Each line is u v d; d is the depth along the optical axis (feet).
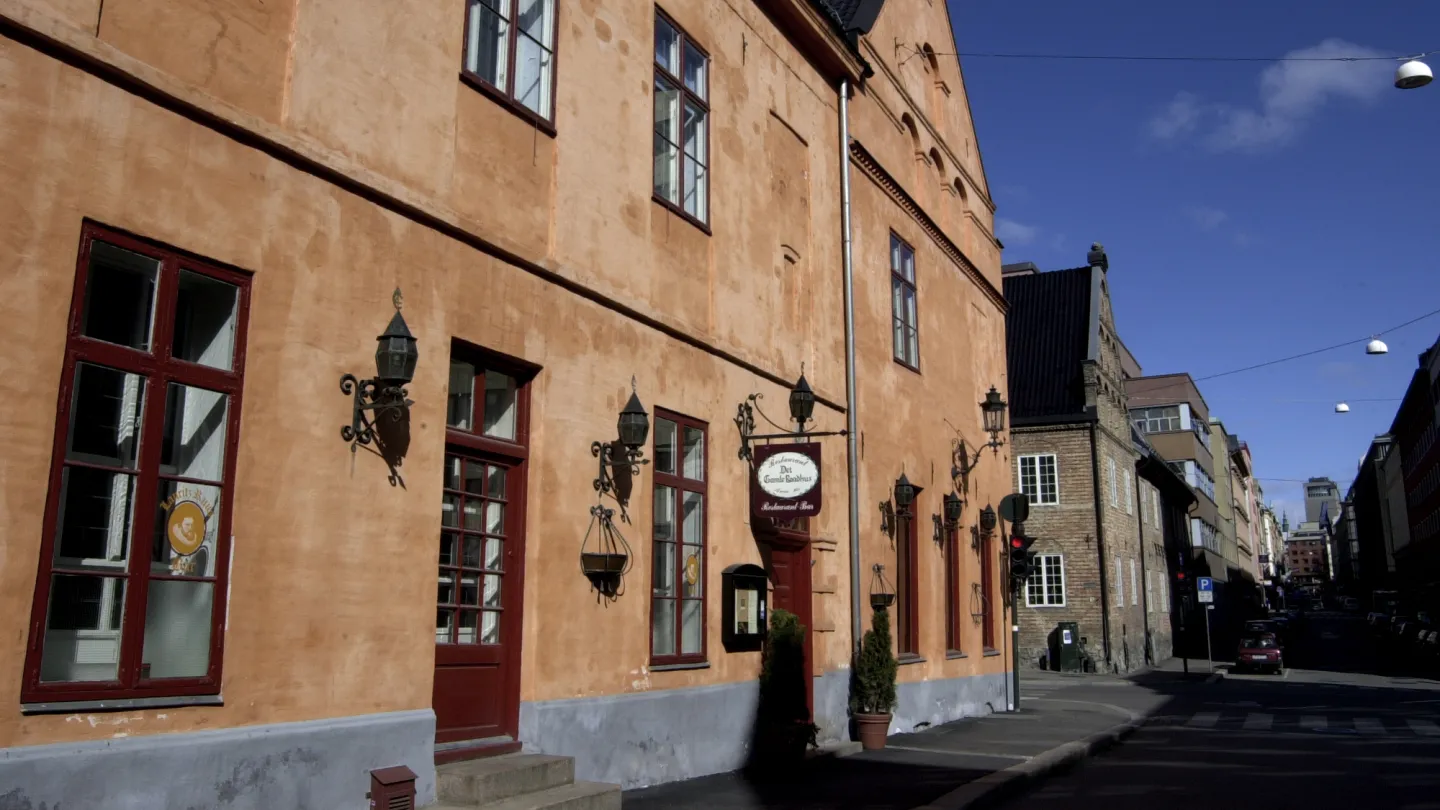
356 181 22.56
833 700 42.39
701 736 33.40
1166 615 151.94
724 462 36.50
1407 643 138.10
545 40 29.60
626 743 29.76
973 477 64.03
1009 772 36.17
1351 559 469.16
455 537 25.68
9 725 15.89
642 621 30.99
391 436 22.97
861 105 51.72
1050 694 83.25
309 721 20.45
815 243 45.06
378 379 22.50
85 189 17.61
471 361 26.58
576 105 30.25
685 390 34.45
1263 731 56.95
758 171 40.86
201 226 19.44
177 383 19.04
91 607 17.63
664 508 33.35
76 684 16.94
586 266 29.94
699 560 34.88
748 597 36.55
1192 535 192.75
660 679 31.78
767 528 38.88
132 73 18.26
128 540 18.11
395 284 23.53
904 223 56.34
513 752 26.09
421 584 23.31
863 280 49.98
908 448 53.57
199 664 18.94
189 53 19.58
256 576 19.83
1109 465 120.47
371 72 23.45
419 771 22.47
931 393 58.03
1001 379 72.59
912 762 38.73
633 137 32.71
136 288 18.72
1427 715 65.51
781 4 43.04
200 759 18.28
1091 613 112.06
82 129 17.65
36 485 16.53
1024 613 115.03
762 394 39.50
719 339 36.76
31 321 16.69
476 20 27.12
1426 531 225.35
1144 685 95.81
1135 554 130.72
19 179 16.69
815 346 44.09
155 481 18.49
